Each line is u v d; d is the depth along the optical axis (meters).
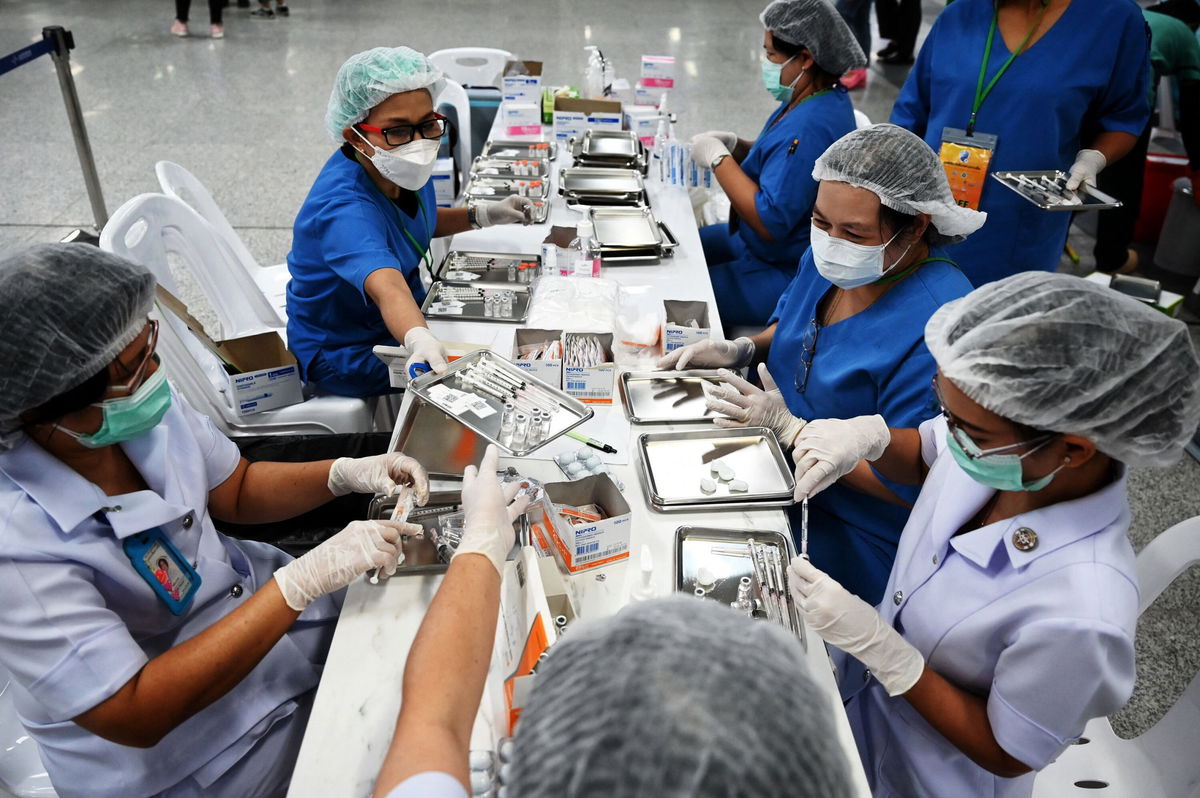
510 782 0.55
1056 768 1.39
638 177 2.96
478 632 0.98
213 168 4.86
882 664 1.18
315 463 1.55
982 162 2.53
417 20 7.88
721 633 0.58
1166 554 1.42
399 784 0.76
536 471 1.59
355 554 1.23
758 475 1.59
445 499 1.47
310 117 5.66
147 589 1.21
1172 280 4.01
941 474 1.38
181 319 2.02
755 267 2.78
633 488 1.57
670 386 1.87
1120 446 1.01
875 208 1.55
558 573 1.26
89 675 1.06
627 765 0.49
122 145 5.08
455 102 3.41
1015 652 1.07
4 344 0.97
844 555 1.76
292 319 2.25
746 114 6.02
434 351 1.72
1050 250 2.76
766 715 0.52
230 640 1.15
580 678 0.56
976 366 1.02
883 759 1.37
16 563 1.05
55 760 1.20
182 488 1.32
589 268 2.32
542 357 1.83
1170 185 4.17
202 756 1.25
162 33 7.18
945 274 1.66
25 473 1.08
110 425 1.11
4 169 4.70
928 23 8.51
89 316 1.01
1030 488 1.11
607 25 7.97
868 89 6.48
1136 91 2.52
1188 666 2.18
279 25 7.57
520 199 2.57
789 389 1.94
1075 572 1.06
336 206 2.00
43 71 6.14
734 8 8.80
